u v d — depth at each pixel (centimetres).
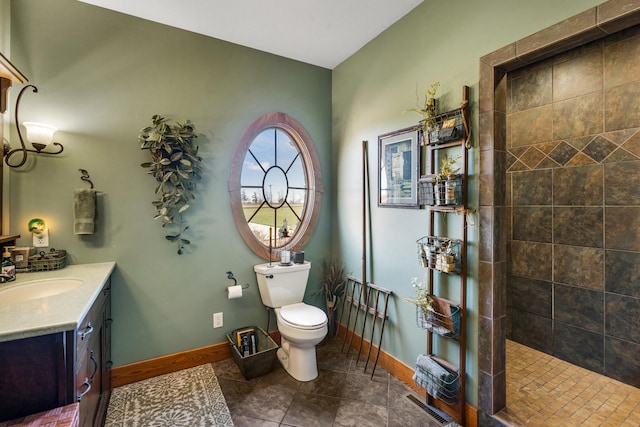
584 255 226
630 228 202
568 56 228
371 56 252
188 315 240
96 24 207
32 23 192
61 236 199
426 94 201
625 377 207
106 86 211
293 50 268
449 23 185
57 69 198
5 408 97
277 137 287
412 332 214
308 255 295
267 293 254
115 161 214
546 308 250
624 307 207
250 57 262
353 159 275
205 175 244
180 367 236
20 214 188
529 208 259
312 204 296
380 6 208
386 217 238
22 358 99
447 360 187
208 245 246
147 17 220
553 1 136
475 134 170
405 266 220
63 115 199
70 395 105
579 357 230
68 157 200
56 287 165
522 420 167
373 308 250
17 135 188
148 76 223
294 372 225
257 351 258
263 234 280
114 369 214
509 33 153
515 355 249
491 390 163
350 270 281
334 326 299
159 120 219
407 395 204
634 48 195
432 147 192
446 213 188
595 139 216
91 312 136
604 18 119
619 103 203
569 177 232
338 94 295
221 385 215
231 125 254
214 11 214
